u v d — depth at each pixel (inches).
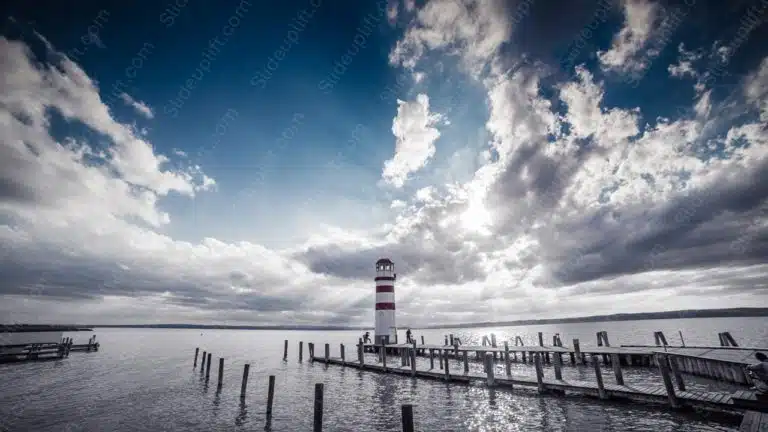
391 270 1868.8
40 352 1820.9
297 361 1829.5
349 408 789.9
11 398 926.4
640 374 1062.4
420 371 1091.3
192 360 1908.2
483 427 619.2
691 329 4879.4
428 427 631.2
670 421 588.7
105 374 1346.0
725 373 776.9
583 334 4788.4
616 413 641.6
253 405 839.7
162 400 895.1
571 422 612.7
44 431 662.5
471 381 950.4
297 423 694.5
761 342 2281.0
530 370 1225.4
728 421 573.0
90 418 739.4
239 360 1937.7
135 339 5369.1
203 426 682.8
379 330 1811.0
